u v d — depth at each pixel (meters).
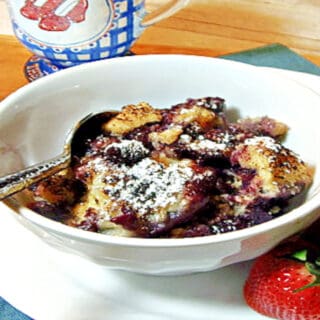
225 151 0.32
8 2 0.47
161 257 0.26
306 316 0.27
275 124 0.35
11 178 0.29
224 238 0.25
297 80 0.40
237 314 0.28
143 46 0.52
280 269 0.27
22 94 0.34
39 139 0.35
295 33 0.58
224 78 0.37
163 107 0.38
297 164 0.31
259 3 0.62
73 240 0.26
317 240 0.29
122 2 0.45
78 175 0.31
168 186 0.29
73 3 0.44
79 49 0.47
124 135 0.34
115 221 0.28
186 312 0.28
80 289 0.28
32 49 0.48
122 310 0.28
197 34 0.55
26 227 0.28
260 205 0.30
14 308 0.29
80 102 0.37
